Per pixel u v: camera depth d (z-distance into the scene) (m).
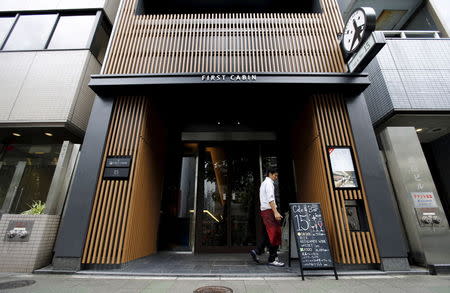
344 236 3.69
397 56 5.29
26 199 5.36
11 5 6.35
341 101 4.58
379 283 2.91
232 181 6.05
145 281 3.06
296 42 5.08
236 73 4.48
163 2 6.55
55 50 5.80
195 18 5.47
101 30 6.40
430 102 4.80
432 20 6.13
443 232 3.68
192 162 6.34
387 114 4.93
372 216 3.70
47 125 5.06
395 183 4.15
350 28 4.53
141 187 4.43
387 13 6.68
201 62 4.93
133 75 4.45
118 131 4.39
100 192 3.96
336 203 3.89
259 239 5.52
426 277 3.20
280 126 6.52
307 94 4.74
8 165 5.66
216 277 3.22
